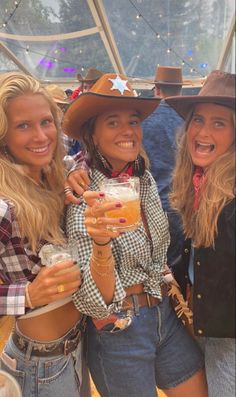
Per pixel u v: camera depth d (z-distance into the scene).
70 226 1.29
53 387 1.32
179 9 6.10
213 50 6.68
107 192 1.07
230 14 5.91
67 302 1.32
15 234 1.23
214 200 1.18
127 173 1.42
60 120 1.44
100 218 1.06
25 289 1.22
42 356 1.31
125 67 7.60
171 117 1.84
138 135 1.40
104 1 6.02
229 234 1.18
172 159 1.77
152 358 1.41
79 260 1.26
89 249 1.26
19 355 1.33
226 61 6.53
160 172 1.79
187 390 1.50
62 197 1.40
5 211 1.20
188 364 1.49
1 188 1.24
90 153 1.44
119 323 1.32
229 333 1.26
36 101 1.28
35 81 1.31
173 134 1.82
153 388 1.42
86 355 1.47
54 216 1.33
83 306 1.25
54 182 1.43
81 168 1.42
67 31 6.64
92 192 1.07
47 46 7.02
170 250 1.59
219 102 1.14
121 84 1.35
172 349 1.47
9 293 1.23
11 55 7.09
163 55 7.21
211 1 5.84
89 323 1.43
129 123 1.37
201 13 6.14
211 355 1.36
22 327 1.32
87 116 1.38
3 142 1.29
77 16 6.31
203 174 1.28
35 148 1.29
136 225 1.10
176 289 1.50
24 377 1.32
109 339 1.35
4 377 1.25
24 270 1.27
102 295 1.22
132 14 6.33
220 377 1.32
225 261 1.21
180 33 6.66
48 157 1.33
